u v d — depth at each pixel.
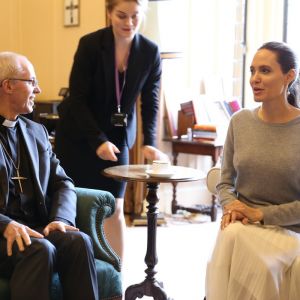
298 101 2.23
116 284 2.26
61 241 2.06
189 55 5.01
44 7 5.07
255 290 1.93
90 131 2.67
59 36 5.02
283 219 2.06
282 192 2.15
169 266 3.49
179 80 4.98
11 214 2.22
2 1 5.12
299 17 4.79
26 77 2.27
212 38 5.13
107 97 2.77
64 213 2.25
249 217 2.07
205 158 5.18
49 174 2.41
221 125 4.84
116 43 2.73
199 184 5.19
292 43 4.85
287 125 2.16
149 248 2.65
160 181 2.35
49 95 5.13
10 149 2.28
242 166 2.19
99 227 2.35
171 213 4.93
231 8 5.11
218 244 2.02
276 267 1.95
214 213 4.70
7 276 2.05
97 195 2.35
